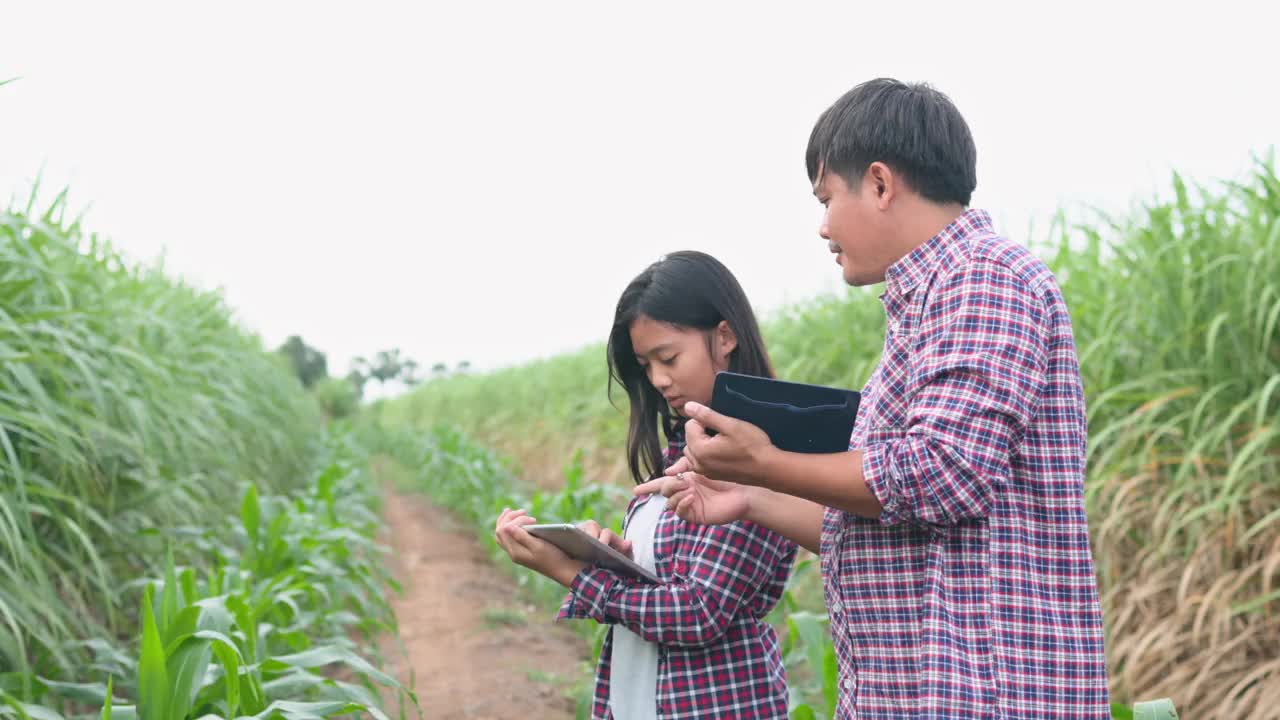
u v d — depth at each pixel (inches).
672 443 79.1
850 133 55.3
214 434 208.7
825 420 54.2
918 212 54.8
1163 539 137.0
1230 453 130.2
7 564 121.8
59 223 163.5
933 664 50.1
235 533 207.2
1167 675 131.3
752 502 67.0
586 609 73.2
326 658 108.4
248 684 102.2
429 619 254.7
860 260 56.7
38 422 123.4
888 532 54.1
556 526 67.9
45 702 116.8
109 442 148.7
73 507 140.5
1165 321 145.6
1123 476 143.7
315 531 203.3
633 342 75.2
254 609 137.0
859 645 55.2
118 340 168.7
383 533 408.2
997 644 49.8
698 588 69.4
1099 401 141.6
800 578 201.2
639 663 74.7
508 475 443.8
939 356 50.3
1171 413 141.6
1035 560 50.6
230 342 305.0
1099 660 50.1
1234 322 136.3
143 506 160.9
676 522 74.5
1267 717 114.1
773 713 72.2
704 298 73.0
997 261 51.5
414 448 750.5
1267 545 125.9
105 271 183.0
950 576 51.1
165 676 88.9
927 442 48.1
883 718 53.2
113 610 135.6
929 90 56.4
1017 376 48.7
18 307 140.0
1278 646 125.0
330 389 1389.0
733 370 75.5
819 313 262.8
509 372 689.6
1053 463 50.9
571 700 184.2
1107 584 138.7
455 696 186.5
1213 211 143.0
